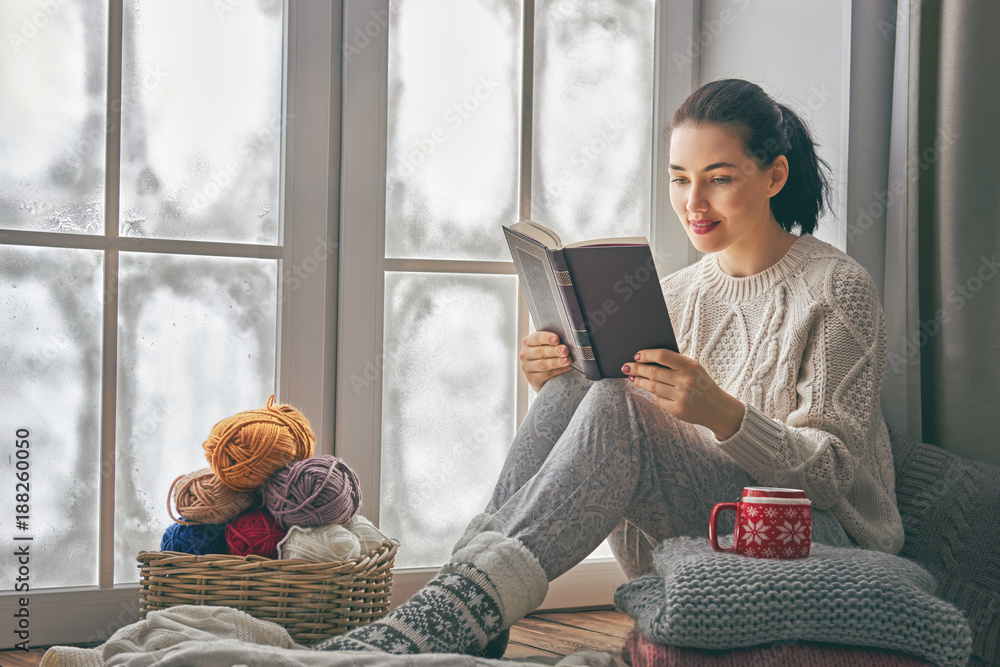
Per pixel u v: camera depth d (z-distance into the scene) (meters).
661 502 1.11
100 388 1.46
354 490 1.30
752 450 1.06
